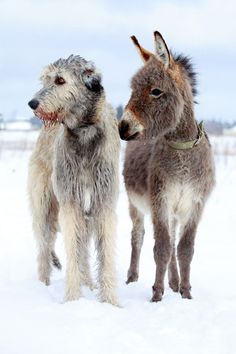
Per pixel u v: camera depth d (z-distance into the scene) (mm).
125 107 6559
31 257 9078
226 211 13016
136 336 5234
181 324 5668
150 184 6961
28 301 6379
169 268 7570
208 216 12484
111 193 6684
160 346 5031
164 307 6281
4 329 5309
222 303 6379
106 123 6660
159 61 6625
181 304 6406
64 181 6613
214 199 14508
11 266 8492
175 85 6586
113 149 6715
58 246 9906
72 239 6633
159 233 6906
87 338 5137
